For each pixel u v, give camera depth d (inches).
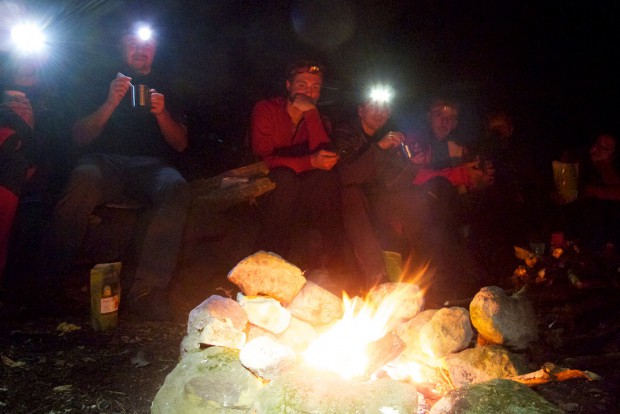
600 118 236.1
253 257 96.4
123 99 169.0
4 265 145.9
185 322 146.0
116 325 138.6
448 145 189.6
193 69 226.4
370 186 176.6
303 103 164.9
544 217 195.0
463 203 186.4
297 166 159.3
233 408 74.3
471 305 99.1
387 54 258.1
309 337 95.8
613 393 97.7
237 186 171.6
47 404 97.4
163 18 224.2
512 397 73.7
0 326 135.0
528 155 204.4
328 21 247.0
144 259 151.8
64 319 144.0
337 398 71.3
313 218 159.9
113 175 161.5
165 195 157.0
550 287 163.8
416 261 176.6
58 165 166.4
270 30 239.9
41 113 162.1
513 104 240.2
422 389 90.8
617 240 182.5
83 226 153.6
